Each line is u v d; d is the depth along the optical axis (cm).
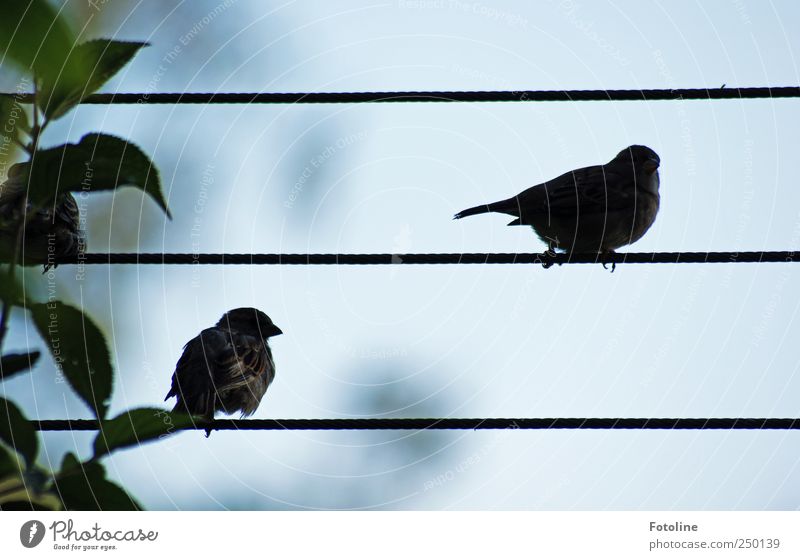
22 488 514
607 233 1496
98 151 595
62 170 588
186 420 547
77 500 523
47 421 752
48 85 551
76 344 552
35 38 513
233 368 1352
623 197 1500
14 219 584
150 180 607
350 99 1260
